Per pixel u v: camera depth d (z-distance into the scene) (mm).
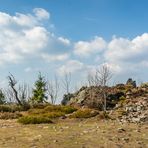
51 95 92250
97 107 51031
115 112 36031
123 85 58312
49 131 24047
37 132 23641
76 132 23234
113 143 19328
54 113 35344
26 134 22844
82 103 52750
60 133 22844
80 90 59625
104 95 51062
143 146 18906
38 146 18578
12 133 23531
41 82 84625
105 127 25703
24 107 52812
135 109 36312
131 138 20938
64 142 19547
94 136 21406
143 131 23812
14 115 38156
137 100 42344
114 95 52094
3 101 82188
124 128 25016
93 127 26000
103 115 32781
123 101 45094
